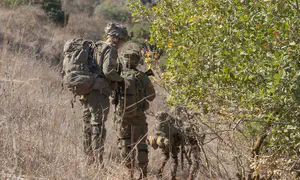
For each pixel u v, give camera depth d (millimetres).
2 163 7344
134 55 10727
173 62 9305
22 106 8852
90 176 7906
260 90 7527
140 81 10742
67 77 10203
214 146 12188
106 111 10367
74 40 10484
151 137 11461
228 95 8664
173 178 11367
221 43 7797
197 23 8898
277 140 8258
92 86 10156
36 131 8367
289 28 7195
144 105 10812
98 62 10375
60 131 9234
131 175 10141
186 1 10125
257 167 8922
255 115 8117
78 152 8594
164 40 10469
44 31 31141
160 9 10625
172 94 9656
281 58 6750
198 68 8828
